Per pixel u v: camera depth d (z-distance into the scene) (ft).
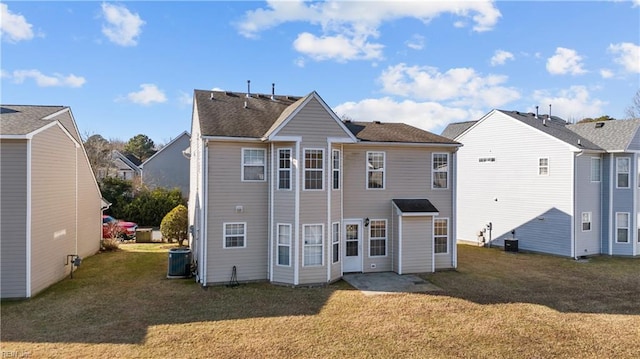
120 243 76.89
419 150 53.16
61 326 29.89
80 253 55.88
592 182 64.90
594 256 63.87
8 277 36.86
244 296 39.22
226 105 52.19
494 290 42.27
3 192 36.81
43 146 40.52
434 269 51.85
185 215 73.41
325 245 44.57
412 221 50.44
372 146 51.13
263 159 46.32
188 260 47.65
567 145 62.28
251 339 27.86
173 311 34.12
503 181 72.33
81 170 56.13
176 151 127.44
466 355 25.57
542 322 32.12
